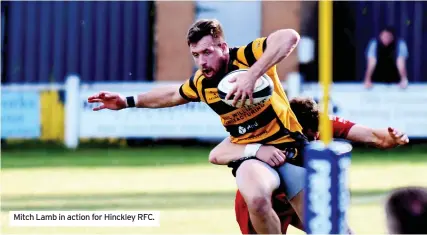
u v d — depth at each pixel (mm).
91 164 41219
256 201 17000
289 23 52750
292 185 17859
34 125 50344
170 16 54062
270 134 17953
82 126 49219
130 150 48219
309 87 47062
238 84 16875
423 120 47531
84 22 54688
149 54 54438
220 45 17672
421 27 52688
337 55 52594
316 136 18531
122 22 54531
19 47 54906
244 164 17656
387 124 47406
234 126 18141
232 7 53781
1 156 45438
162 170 38375
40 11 54688
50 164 41344
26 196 30484
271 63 16875
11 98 50062
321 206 13094
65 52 54906
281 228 18828
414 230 12078
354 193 30719
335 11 52500
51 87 50375
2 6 54375
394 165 40000
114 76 54750
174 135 48531
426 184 32812
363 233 22859
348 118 47281
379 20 52531
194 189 32031
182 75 54438
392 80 49094
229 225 24281
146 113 48688
